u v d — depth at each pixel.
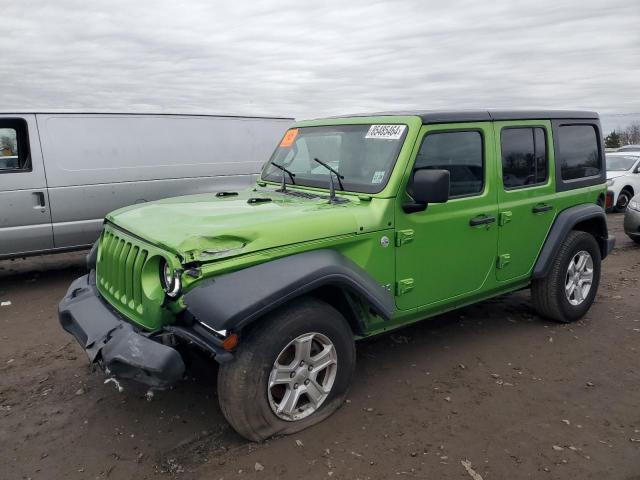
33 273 7.42
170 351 2.72
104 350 2.92
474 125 4.08
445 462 2.96
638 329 5.03
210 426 3.34
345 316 3.50
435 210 3.81
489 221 4.17
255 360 2.91
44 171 6.59
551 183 4.75
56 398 3.72
